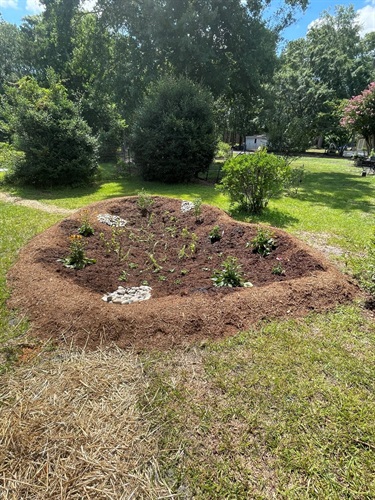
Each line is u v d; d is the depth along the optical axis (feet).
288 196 27.96
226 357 7.26
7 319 8.51
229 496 4.49
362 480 4.66
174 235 16.26
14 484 4.52
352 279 11.18
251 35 43.21
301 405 5.96
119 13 41.04
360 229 18.31
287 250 12.85
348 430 5.46
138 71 42.96
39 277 10.27
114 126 50.03
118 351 7.43
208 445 5.21
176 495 4.49
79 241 12.63
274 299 9.24
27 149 30.96
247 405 5.97
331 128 66.39
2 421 5.49
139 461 4.93
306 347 7.61
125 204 21.21
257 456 5.04
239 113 79.92
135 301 9.63
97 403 5.97
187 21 38.73
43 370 6.78
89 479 4.63
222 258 13.03
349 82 84.48
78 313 8.34
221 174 42.86
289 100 64.08
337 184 35.35
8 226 17.46
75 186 32.81
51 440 5.17
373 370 6.89
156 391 6.29
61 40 61.05
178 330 7.98
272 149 40.04
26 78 34.04
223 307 8.78
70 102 33.01
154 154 34.81
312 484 4.63
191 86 36.24
